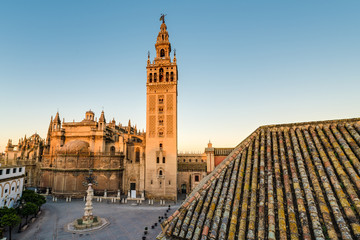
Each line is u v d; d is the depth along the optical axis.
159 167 63.69
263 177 11.80
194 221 10.09
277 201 9.95
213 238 8.88
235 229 9.12
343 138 13.12
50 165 73.06
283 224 8.68
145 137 70.00
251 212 9.71
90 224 39.00
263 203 10.03
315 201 9.51
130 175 70.19
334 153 12.15
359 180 9.71
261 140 15.47
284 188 10.67
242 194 11.18
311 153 12.65
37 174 87.50
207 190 12.34
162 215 47.53
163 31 73.38
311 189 10.16
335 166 11.05
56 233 36.25
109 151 77.31
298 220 8.83
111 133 85.25
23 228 37.59
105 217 45.75
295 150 13.23
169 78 67.62
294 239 7.89
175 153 64.06
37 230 37.53
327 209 8.81
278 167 12.15
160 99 67.75
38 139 100.88
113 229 38.72
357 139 12.47
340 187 9.76
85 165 68.12
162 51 72.50
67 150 67.31
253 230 8.85
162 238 9.99
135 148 75.56
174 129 65.12
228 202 10.65
